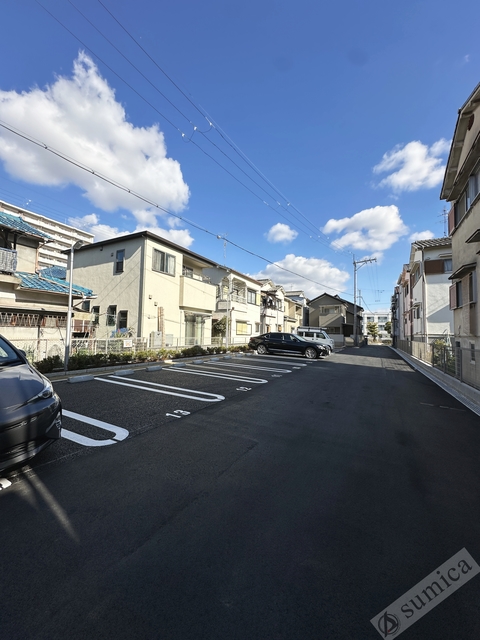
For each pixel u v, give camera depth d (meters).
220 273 21.81
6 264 11.50
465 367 7.71
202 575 1.81
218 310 22.95
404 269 29.92
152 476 3.02
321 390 7.54
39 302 12.85
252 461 3.41
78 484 2.84
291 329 38.75
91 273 17.92
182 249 18.47
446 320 20.52
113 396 6.22
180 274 18.42
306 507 2.54
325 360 15.70
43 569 1.83
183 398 6.23
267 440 4.05
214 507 2.51
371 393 7.41
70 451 3.55
